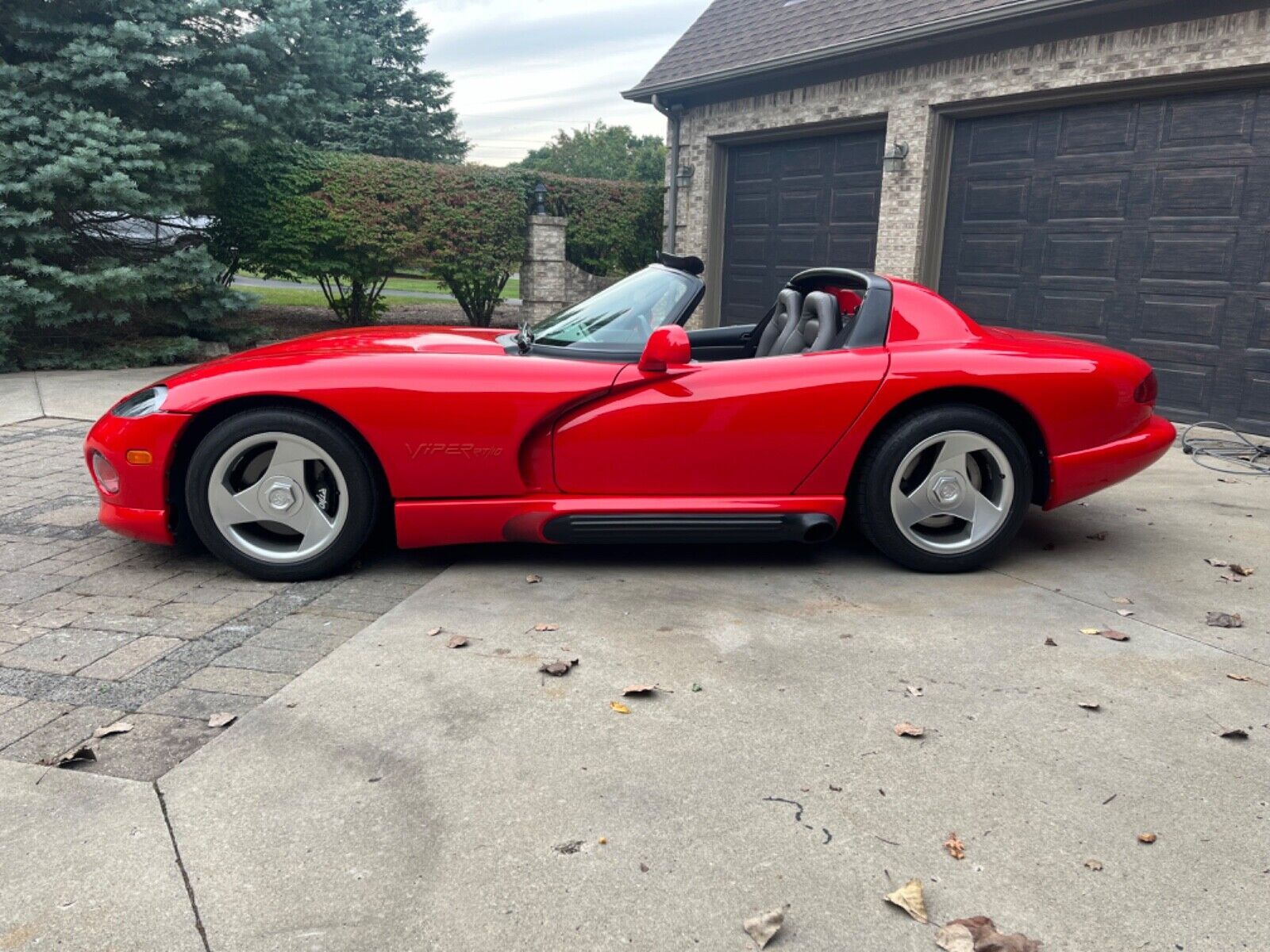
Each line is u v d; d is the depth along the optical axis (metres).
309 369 3.42
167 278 10.00
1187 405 7.51
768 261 11.61
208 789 2.14
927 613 3.29
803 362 3.61
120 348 9.96
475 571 3.68
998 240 8.88
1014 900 1.82
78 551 3.87
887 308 3.79
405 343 3.99
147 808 2.06
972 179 9.05
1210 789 2.19
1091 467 3.74
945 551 3.68
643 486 3.59
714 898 1.81
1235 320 7.14
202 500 3.42
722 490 3.62
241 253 12.29
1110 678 2.78
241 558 3.49
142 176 9.32
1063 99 8.07
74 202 9.16
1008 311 8.84
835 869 1.90
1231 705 2.61
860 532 3.88
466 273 13.58
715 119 11.72
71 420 6.99
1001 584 3.61
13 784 2.15
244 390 3.36
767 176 11.46
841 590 3.52
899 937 1.71
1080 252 8.17
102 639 2.97
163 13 9.60
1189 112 7.29
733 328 4.79
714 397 3.52
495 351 3.83
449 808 2.08
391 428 3.39
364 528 3.52
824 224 10.80
